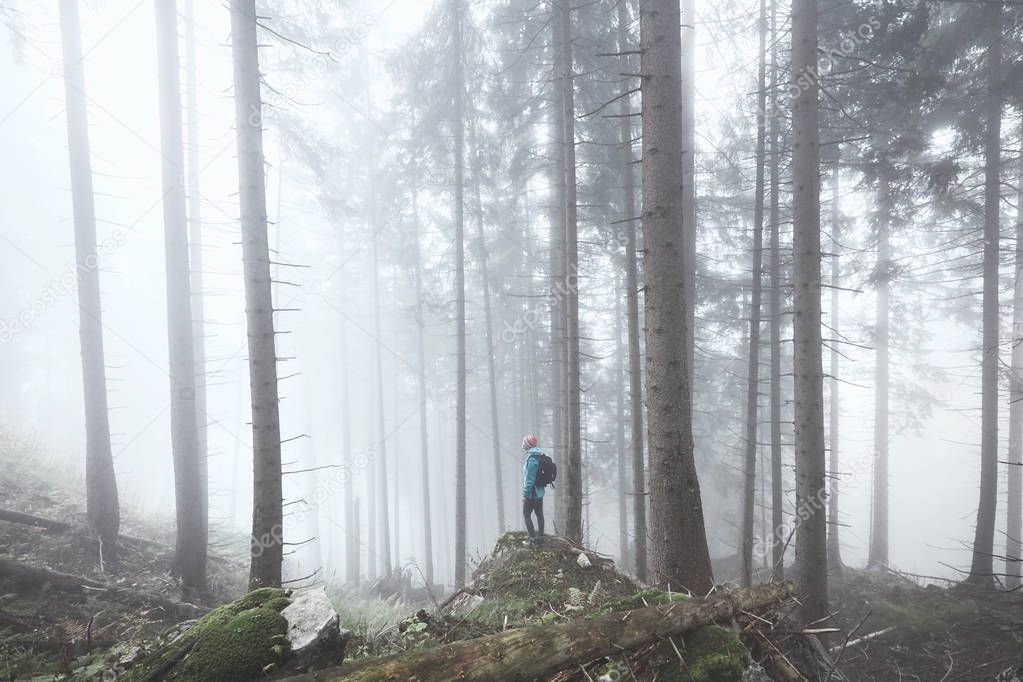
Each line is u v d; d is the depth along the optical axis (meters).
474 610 5.68
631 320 11.95
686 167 12.75
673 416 5.61
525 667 2.97
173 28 9.77
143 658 3.30
